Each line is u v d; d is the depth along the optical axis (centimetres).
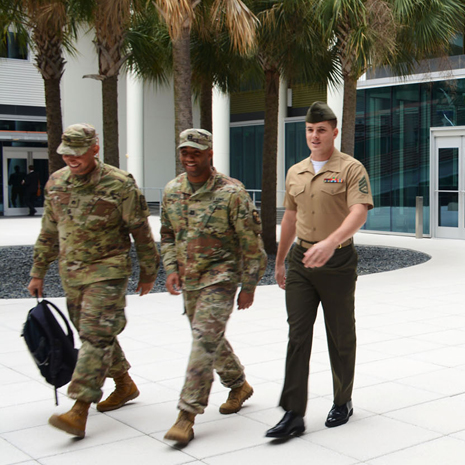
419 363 575
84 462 370
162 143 3045
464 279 1079
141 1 1073
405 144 1789
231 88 1498
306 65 1284
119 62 1232
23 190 2689
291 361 409
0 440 404
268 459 373
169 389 503
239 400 450
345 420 428
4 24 1219
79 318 428
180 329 720
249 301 411
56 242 441
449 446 391
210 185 403
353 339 421
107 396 483
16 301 898
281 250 435
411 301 886
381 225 1880
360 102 1864
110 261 414
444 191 1725
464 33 1379
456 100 1677
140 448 390
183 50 1012
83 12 1151
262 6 1202
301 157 2569
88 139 400
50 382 423
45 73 1248
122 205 413
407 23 1183
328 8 1116
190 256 407
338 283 406
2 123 2589
